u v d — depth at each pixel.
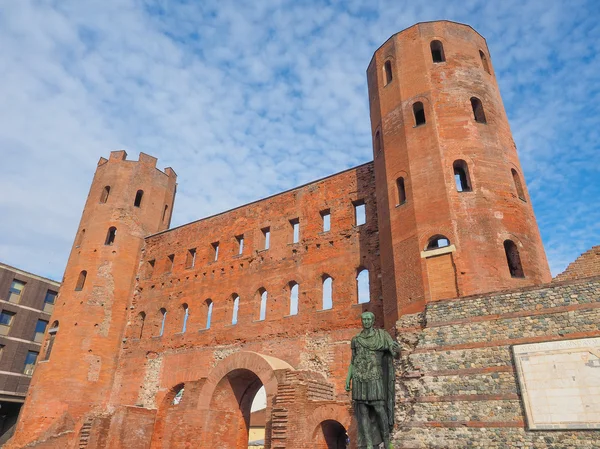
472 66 28.28
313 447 23.12
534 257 23.20
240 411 31.02
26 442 33.81
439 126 25.92
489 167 24.70
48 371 36.53
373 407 11.00
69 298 39.62
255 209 37.06
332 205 32.47
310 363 28.52
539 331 17.31
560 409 15.80
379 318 26.75
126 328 40.22
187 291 38.03
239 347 32.34
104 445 31.75
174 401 35.16
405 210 25.14
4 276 59.84
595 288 16.88
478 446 16.66
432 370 18.91
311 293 30.59
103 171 46.22
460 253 22.38
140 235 43.88
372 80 31.91
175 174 50.44
